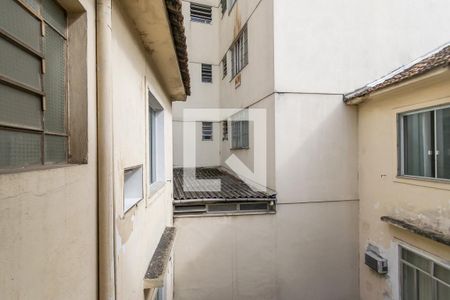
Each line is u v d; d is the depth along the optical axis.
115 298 1.88
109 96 1.81
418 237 4.82
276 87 6.41
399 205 5.30
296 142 6.49
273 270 6.34
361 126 6.53
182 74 4.54
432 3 7.19
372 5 6.82
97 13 1.77
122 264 2.10
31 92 1.25
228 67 10.98
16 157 1.15
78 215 1.49
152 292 3.28
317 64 6.59
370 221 6.19
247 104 8.42
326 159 6.59
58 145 1.49
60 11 1.54
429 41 7.16
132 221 2.44
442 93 4.41
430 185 4.58
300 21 6.53
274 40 6.41
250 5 8.06
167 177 5.21
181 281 6.02
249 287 6.24
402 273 5.27
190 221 6.09
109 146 1.80
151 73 3.54
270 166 6.67
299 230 6.46
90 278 1.64
